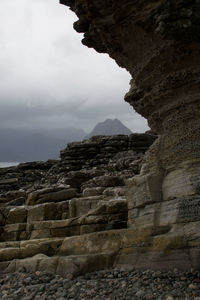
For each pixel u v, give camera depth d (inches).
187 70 288.8
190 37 264.5
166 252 268.8
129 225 336.2
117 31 307.9
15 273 319.3
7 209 488.1
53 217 456.4
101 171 778.8
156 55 294.7
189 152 298.5
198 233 261.6
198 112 296.0
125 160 800.3
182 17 250.8
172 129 317.4
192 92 297.4
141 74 323.0
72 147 1117.1
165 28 253.4
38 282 287.7
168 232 283.0
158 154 328.2
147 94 329.7
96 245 315.3
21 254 352.5
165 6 253.6
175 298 217.5
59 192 519.5
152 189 313.7
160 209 306.0
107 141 1107.3
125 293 236.4
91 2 291.6
